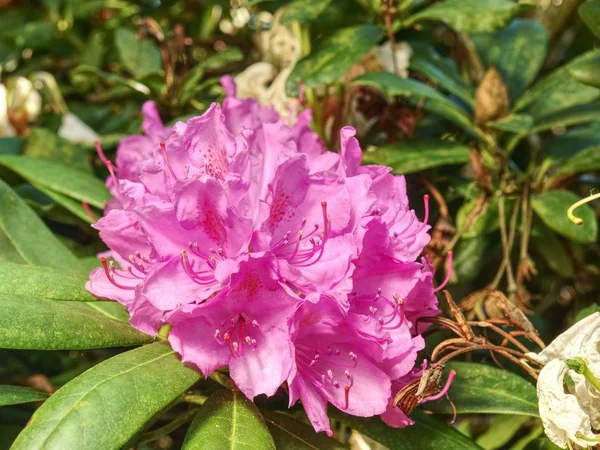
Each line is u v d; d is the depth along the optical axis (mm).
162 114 499
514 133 442
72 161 487
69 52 597
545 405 277
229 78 352
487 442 415
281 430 300
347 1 429
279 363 270
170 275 273
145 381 261
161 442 499
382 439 314
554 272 527
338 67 392
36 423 242
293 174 285
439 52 549
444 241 417
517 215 426
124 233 295
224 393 286
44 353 489
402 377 295
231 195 274
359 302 294
